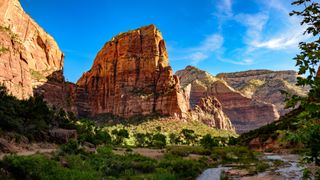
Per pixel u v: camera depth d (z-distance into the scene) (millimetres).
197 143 142000
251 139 125312
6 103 67500
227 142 153000
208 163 52438
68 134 65625
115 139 118312
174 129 198250
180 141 138750
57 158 28688
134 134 142750
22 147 44062
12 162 19422
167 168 35188
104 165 30859
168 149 80875
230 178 34312
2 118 51969
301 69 4938
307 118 4629
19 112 68750
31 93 154750
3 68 135750
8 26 176375
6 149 36344
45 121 76625
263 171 39656
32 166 20609
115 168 31344
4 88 80250
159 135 125750
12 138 45562
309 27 5156
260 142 112375
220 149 91312
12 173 18938
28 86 153250
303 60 4934
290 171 38281
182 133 167000
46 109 82562
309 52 4906
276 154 84812
